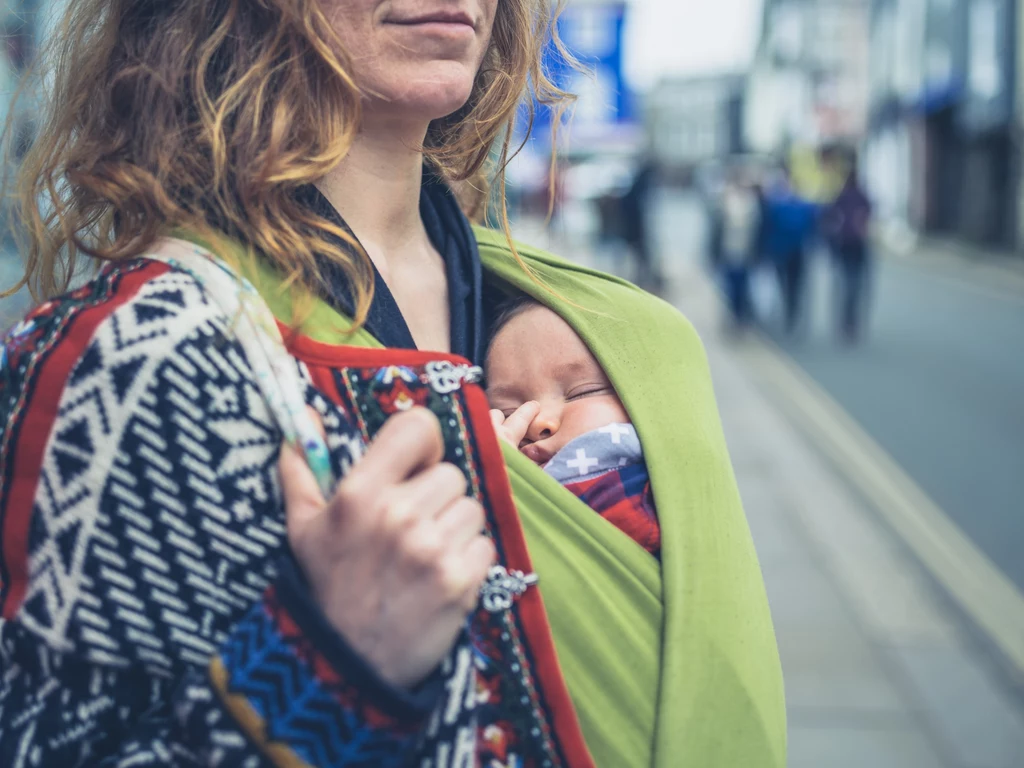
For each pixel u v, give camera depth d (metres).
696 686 0.95
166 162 0.90
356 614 0.76
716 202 14.24
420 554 0.75
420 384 0.90
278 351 0.84
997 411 9.30
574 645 0.93
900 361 11.96
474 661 0.86
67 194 1.03
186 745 0.77
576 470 1.08
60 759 0.77
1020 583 5.29
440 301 1.09
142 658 0.78
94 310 0.81
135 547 0.78
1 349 0.87
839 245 13.46
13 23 1.12
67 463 0.78
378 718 0.75
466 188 1.37
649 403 1.10
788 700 4.03
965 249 25.75
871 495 6.83
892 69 35.19
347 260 0.93
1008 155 23.97
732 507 1.07
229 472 0.80
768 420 9.16
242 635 0.76
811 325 14.96
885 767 3.54
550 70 1.28
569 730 0.88
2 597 0.80
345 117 0.93
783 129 49.81
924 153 28.52
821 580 5.29
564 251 18.39
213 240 0.87
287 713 0.74
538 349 1.16
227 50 0.95
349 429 0.86
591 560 0.96
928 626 4.71
